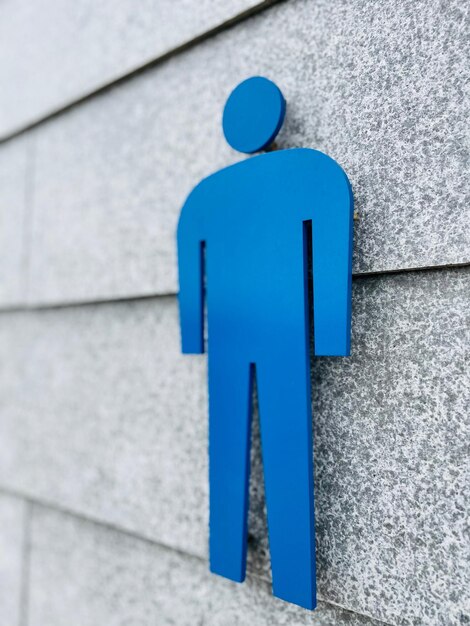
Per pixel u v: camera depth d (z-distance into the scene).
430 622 1.54
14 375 3.27
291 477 1.68
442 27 1.63
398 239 1.66
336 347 1.60
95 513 2.61
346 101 1.82
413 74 1.67
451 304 1.59
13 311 3.34
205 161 2.24
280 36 2.03
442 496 1.56
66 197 2.94
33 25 3.23
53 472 2.90
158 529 2.31
